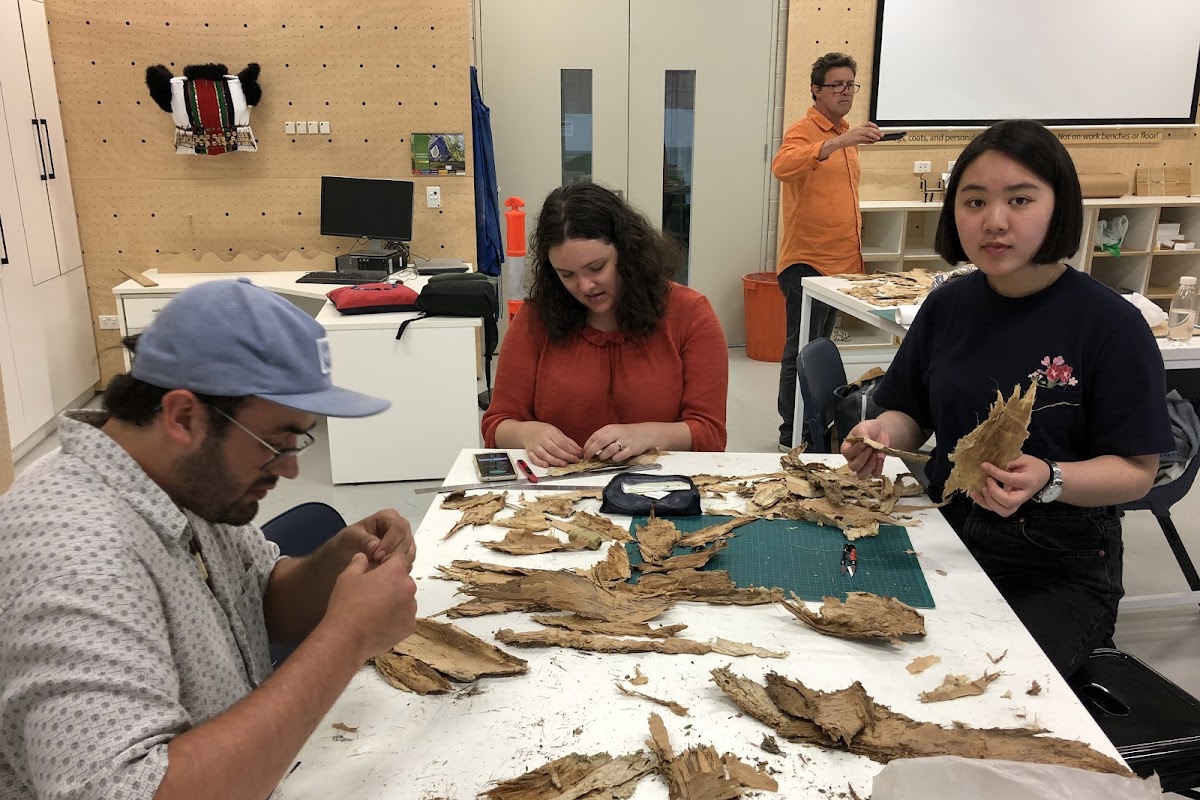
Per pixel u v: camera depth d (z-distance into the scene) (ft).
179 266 15.03
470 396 11.85
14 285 12.84
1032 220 4.72
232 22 14.44
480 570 4.60
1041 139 4.70
